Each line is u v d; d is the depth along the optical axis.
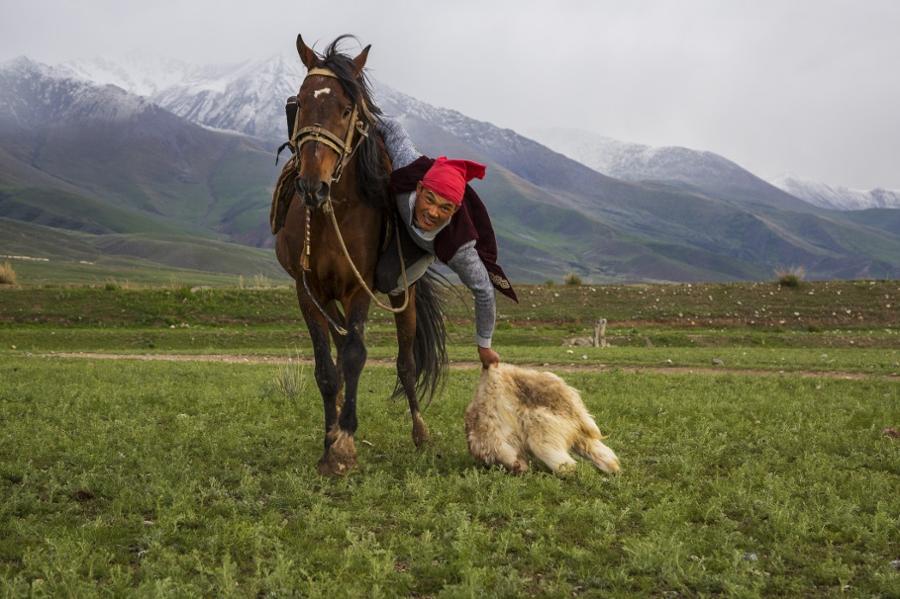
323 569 5.07
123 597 4.52
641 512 6.14
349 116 7.07
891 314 41.00
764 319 40.62
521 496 6.60
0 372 16.81
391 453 8.23
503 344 33.03
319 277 7.40
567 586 4.77
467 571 4.87
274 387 13.60
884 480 7.14
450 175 7.21
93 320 38.56
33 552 5.09
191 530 5.65
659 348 29.84
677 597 4.76
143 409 11.12
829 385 15.60
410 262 7.79
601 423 10.38
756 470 7.54
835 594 4.79
